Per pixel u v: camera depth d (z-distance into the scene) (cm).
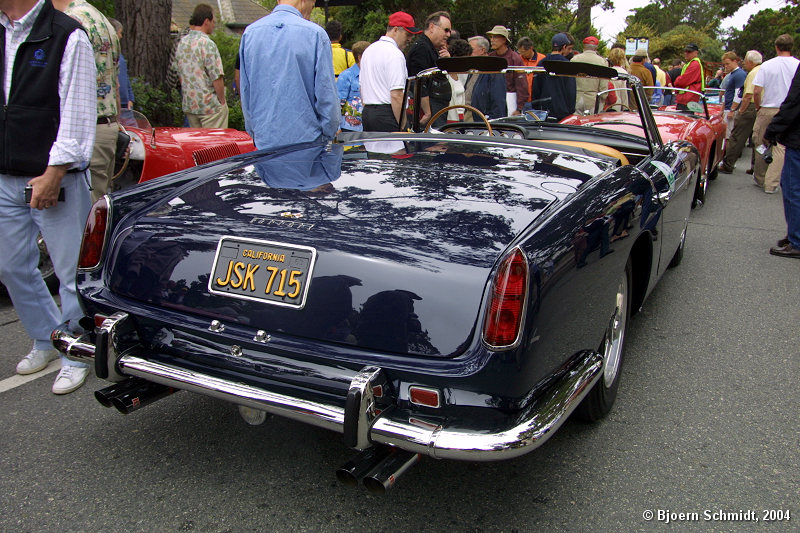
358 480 176
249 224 205
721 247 564
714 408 288
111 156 413
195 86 684
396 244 187
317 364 189
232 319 199
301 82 362
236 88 891
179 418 277
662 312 409
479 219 200
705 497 226
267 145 372
